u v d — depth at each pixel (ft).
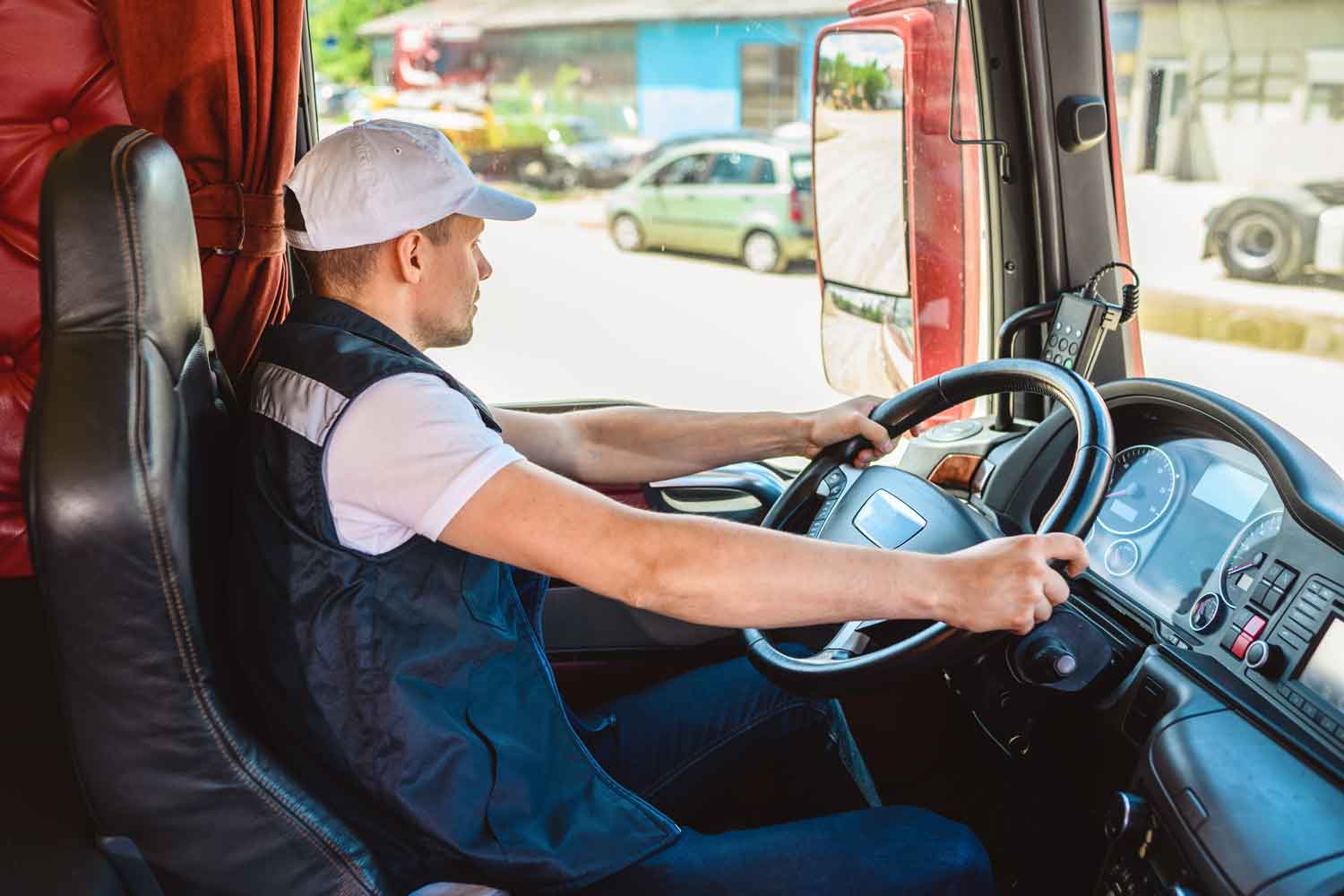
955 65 6.48
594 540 3.53
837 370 9.04
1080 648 4.66
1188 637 4.58
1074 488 4.05
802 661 4.35
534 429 5.53
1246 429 4.54
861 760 5.85
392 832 3.85
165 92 5.82
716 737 5.35
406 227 4.01
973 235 7.22
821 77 8.70
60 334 3.11
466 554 3.86
